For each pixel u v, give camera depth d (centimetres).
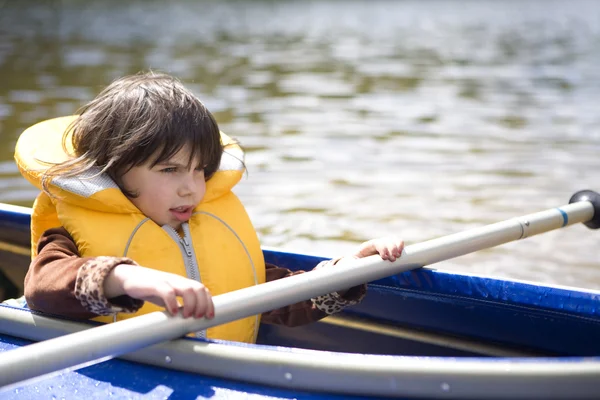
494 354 155
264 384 111
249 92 696
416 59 962
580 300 144
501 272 292
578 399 99
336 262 145
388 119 587
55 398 111
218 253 148
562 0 2292
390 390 105
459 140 518
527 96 696
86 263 120
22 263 214
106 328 106
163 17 1545
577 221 178
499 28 1409
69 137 157
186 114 139
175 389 112
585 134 536
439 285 156
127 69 810
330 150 484
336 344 171
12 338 131
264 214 354
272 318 158
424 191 395
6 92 655
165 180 139
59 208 139
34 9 1630
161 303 113
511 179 420
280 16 1645
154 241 139
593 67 880
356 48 1076
